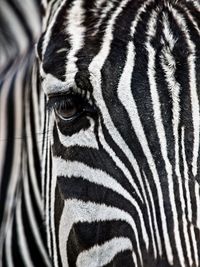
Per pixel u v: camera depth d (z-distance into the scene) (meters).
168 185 6.68
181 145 6.72
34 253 9.63
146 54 6.93
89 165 7.09
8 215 10.38
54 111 7.31
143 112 6.81
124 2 7.30
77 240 7.45
